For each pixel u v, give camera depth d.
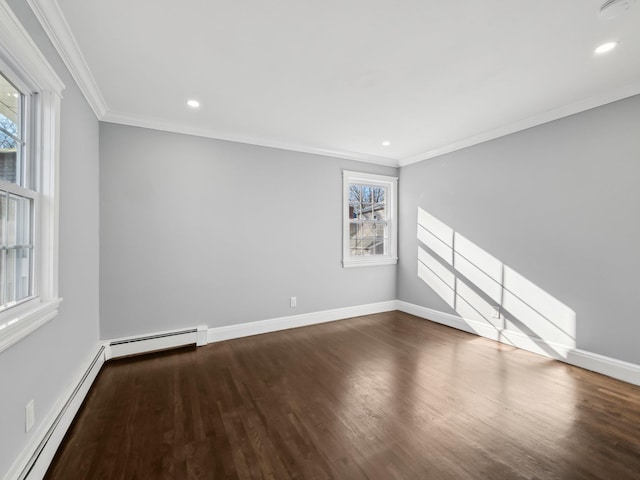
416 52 1.97
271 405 2.08
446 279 3.98
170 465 1.52
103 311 2.83
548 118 2.88
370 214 4.66
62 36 1.71
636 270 2.38
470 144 3.63
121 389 2.29
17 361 1.27
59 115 1.68
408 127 3.28
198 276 3.28
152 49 1.92
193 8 1.57
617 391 2.27
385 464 1.53
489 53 1.97
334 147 3.98
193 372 2.60
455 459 1.57
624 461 1.55
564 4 1.54
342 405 2.08
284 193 3.81
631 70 2.16
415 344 3.28
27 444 1.34
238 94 2.53
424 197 4.30
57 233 1.66
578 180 2.70
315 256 4.05
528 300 3.08
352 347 3.20
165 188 3.11
